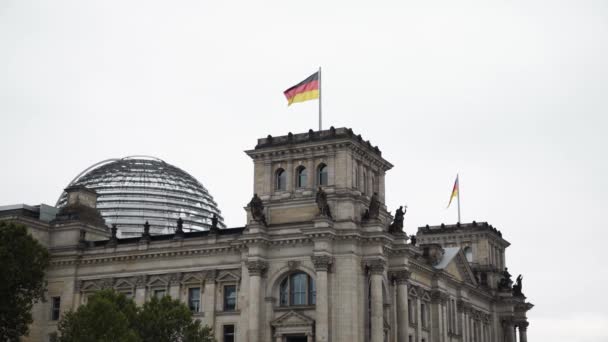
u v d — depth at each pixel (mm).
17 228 112875
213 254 139250
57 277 150500
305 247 130500
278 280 131625
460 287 176500
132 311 115312
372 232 130000
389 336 136250
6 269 108688
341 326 125625
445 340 165125
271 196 137125
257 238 130250
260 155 139250
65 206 163375
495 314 198375
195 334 116000
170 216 194375
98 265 148250
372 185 142750
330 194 132000
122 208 190875
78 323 107188
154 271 143250
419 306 157625
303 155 136625
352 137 134625
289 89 140000
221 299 137250
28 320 111188
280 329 129125
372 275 129125
